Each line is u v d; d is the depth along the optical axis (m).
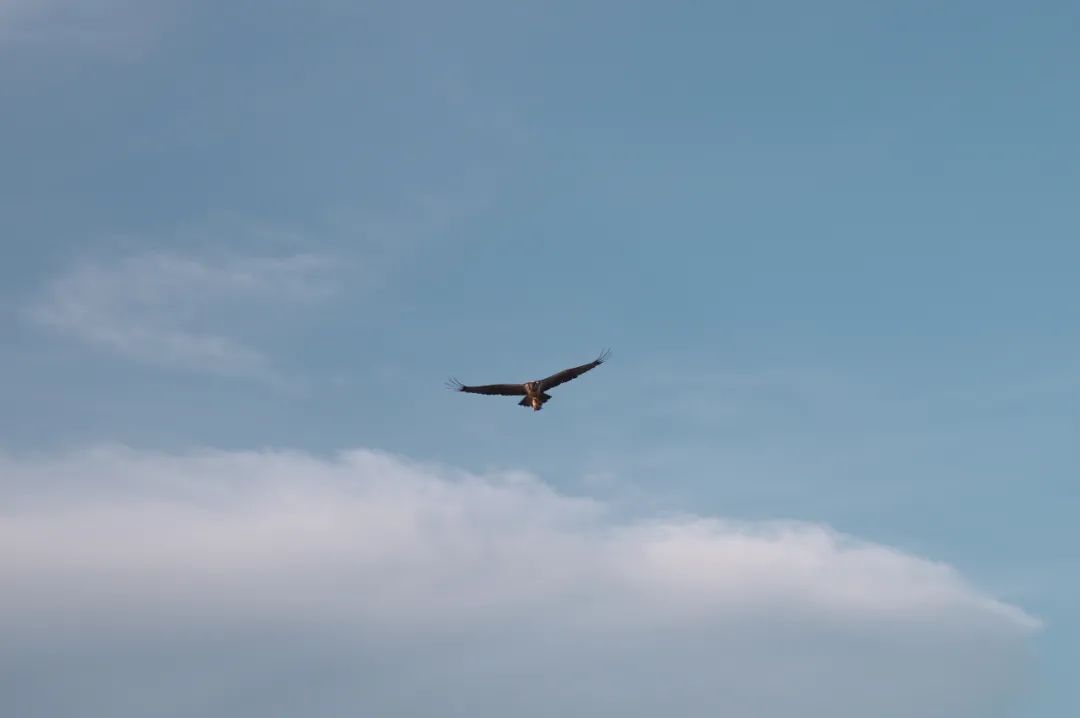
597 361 78.75
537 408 77.94
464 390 78.62
